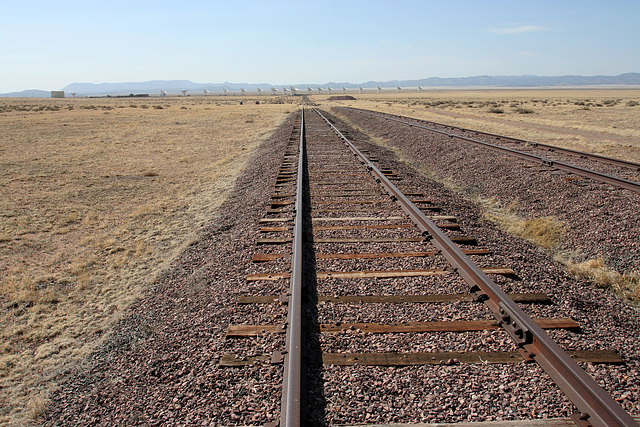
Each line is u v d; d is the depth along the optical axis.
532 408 3.17
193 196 12.26
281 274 5.63
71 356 4.74
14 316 5.76
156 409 3.47
